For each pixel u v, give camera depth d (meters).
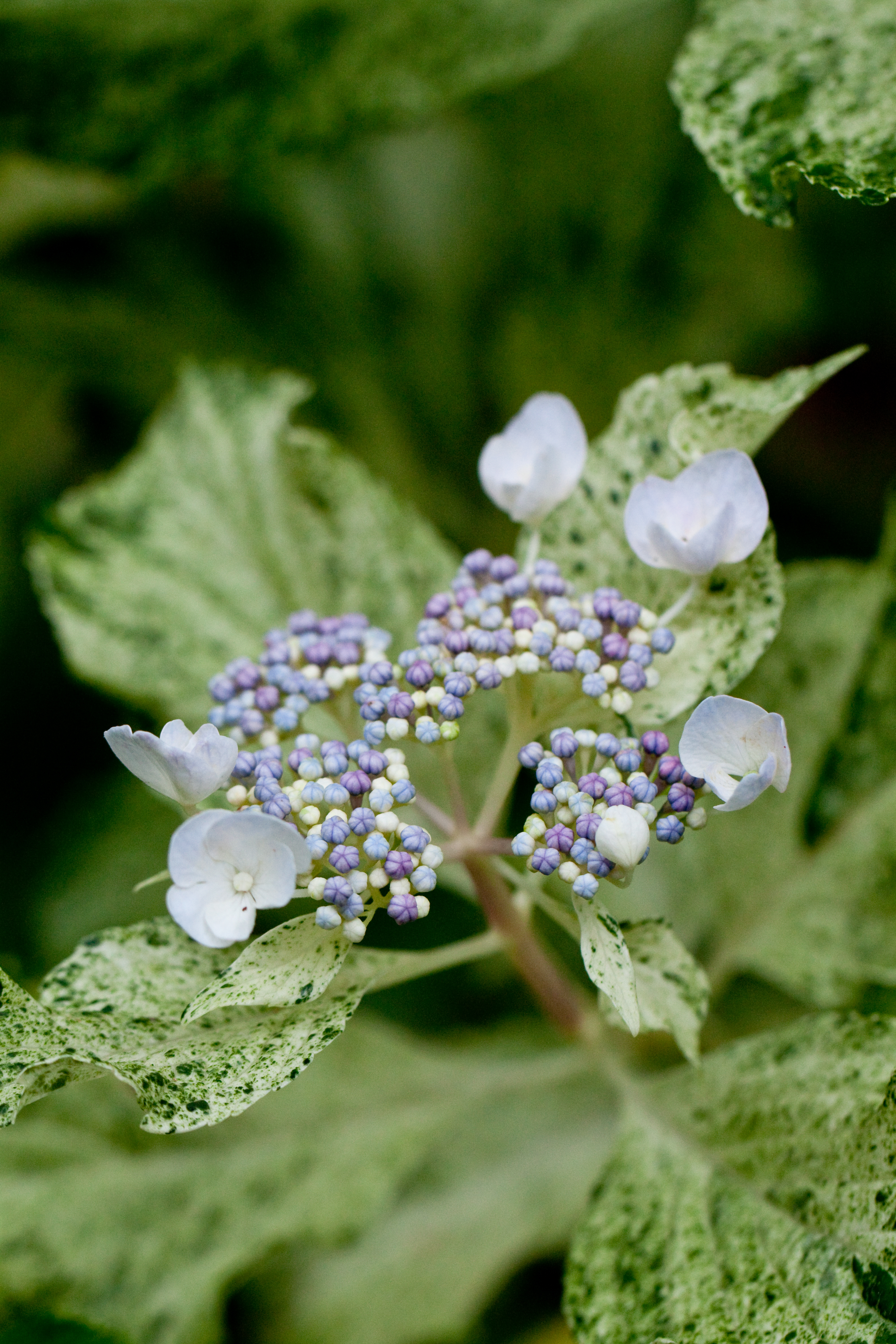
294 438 0.85
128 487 0.86
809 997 0.82
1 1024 0.73
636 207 1.02
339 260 1.08
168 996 0.75
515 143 1.05
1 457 1.04
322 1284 0.88
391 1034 0.86
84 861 0.92
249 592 0.85
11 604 1.01
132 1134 0.84
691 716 0.73
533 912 0.89
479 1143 0.89
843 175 0.77
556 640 0.76
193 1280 0.83
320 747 0.76
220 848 0.72
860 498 1.01
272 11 0.86
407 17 0.85
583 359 1.03
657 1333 0.75
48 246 1.05
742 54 0.78
